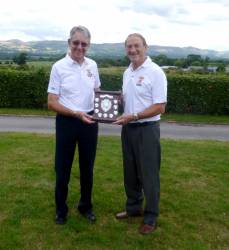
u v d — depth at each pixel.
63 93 4.69
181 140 10.56
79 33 4.52
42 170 6.93
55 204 5.48
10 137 9.65
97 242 4.69
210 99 18.02
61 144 4.80
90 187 5.13
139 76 4.63
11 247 4.50
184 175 6.97
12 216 5.18
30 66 20.22
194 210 5.57
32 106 18.30
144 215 5.01
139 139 4.78
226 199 6.00
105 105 4.67
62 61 4.66
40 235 4.77
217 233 5.02
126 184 5.16
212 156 8.45
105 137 10.19
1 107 18.22
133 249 4.59
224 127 15.32
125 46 4.65
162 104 4.61
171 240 4.80
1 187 6.11
